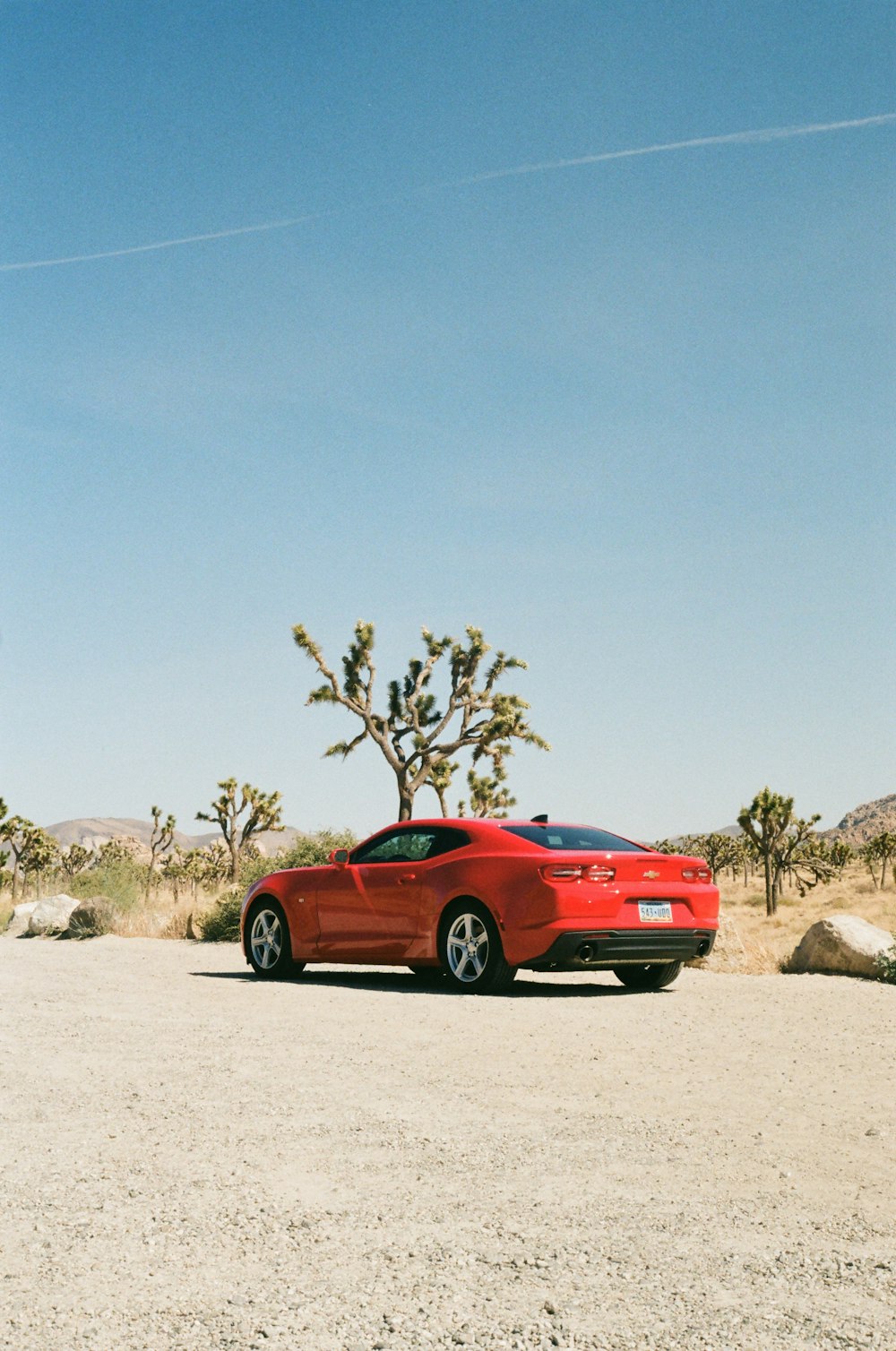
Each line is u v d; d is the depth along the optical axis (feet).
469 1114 18.33
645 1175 15.11
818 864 165.78
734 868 249.75
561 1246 12.47
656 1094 19.90
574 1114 18.35
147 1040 24.64
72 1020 27.40
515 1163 15.60
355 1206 13.79
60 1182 14.71
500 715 110.11
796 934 109.09
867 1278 11.66
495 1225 13.14
